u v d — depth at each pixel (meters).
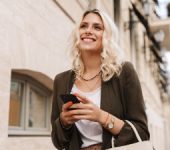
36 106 4.63
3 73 3.14
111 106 1.87
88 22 2.06
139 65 14.93
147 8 13.52
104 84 1.92
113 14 9.87
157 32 18.55
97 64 2.03
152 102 19.84
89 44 2.02
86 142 1.90
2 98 3.09
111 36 2.02
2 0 3.23
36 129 4.50
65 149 1.94
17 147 3.59
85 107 1.76
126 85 1.90
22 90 4.25
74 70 2.10
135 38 14.66
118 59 1.98
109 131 1.82
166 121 31.33
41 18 4.26
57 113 2.11
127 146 1.77
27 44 3.77
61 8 5.04
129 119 1.88
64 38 5.10
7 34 3.29
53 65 4.57
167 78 26.73
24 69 3.71
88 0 6.61
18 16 3.59
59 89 2.10
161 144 25.55
